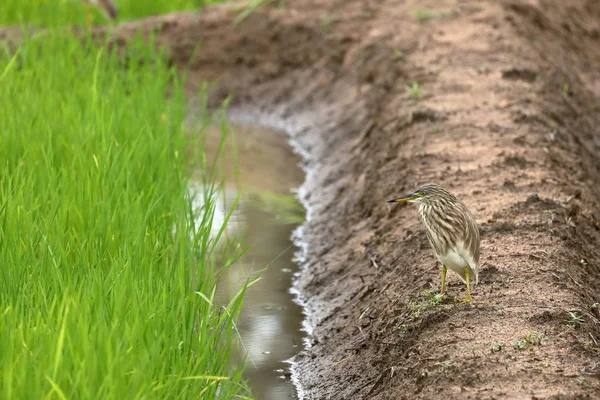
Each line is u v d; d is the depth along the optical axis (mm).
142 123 15164
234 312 9945
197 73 24453
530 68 18844
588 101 19922
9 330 8250
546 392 8375
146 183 13023
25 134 13406
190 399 8391
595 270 11578
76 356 7871
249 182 18219
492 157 14312
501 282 10461
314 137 20750
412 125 16062
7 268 9570
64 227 10891
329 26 24359
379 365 10344
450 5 23094
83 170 12109
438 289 10570
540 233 11617
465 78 18219
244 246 15055
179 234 11352
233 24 25125
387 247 13039
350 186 16641
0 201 11289
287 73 24062
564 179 13742
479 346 9211
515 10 22875
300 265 14461
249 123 22703
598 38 24922
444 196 9727
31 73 17000
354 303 12344
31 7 25516
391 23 23109
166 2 27609
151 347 8250
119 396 7492
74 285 9406
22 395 7504
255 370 11344
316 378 11039
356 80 21938
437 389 8672
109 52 23859
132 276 9461
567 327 9523
